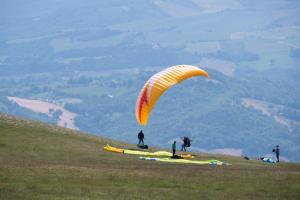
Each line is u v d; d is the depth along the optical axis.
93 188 141.38
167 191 143.12
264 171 182.25
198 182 156.00
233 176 167.38
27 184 140.88
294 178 168.25
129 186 146.50
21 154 193.50
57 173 155.88
